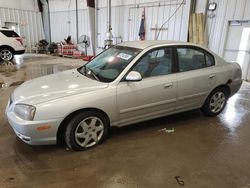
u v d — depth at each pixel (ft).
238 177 8.20
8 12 44.39
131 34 37.24
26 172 8.11
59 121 8.64
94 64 11.69
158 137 10.98
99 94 9.23
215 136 11.27
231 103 16.62
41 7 50.55
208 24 27.96
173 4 30.78
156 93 10.57
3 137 10.50
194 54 12.04
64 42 46.93
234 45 26.30
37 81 10.64
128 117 10.30
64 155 9.21
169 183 7.78
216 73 12.53
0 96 16.56
